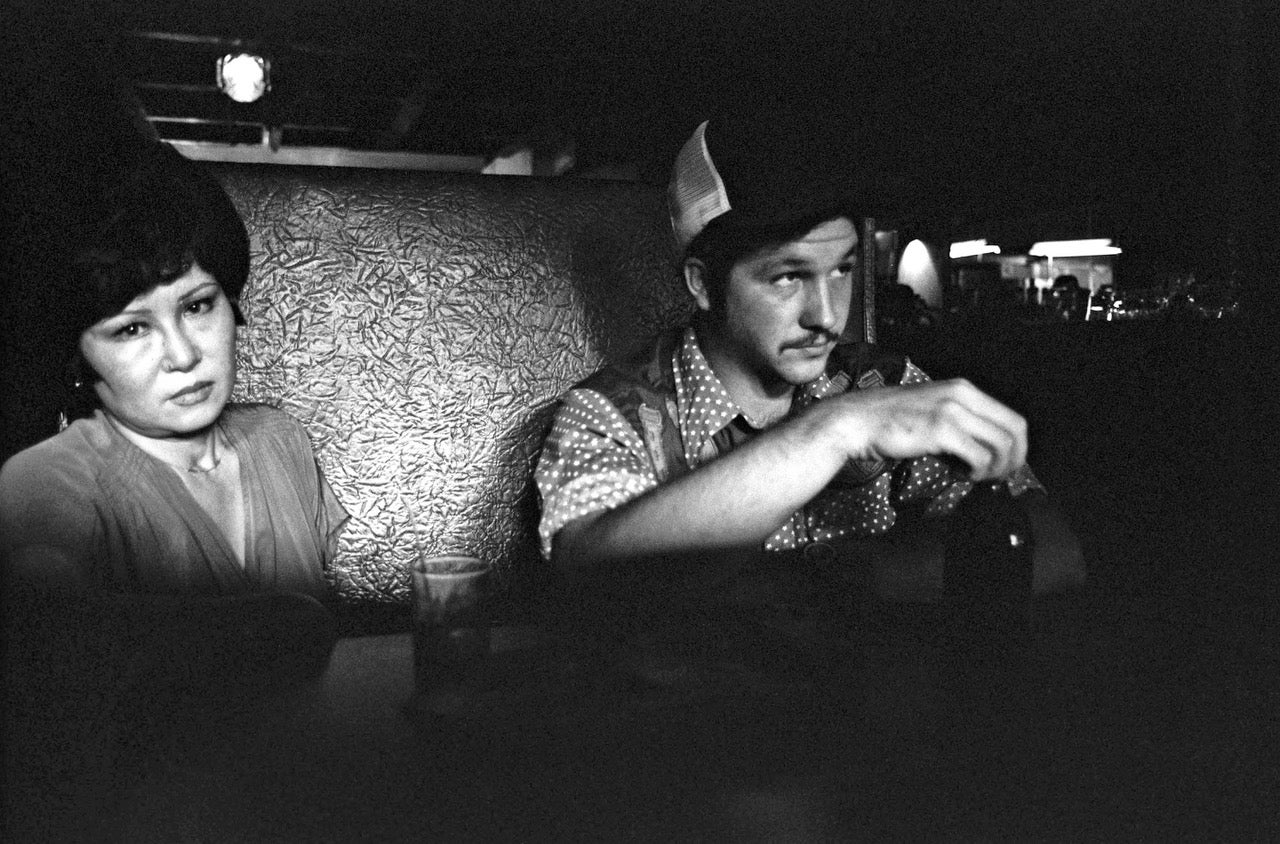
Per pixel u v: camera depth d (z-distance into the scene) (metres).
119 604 0.74
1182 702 0.69
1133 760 0.60
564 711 0.66
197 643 0.72
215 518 1.07
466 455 1.33
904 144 7.07
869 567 0.98
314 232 1.28
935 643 0.80
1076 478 2.55
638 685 0.70
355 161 9.66
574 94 7.09
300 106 7.79
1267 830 0.51
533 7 5.73
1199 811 0.53
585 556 0.90
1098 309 5.13
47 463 0.95
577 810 0.53
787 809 0.54
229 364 1.03
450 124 8.33
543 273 1.36
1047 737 0.63
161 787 0.56
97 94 1.51
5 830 0.51
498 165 9.96
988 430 0.86
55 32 1.40
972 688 0.71
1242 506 1.84
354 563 1.30
